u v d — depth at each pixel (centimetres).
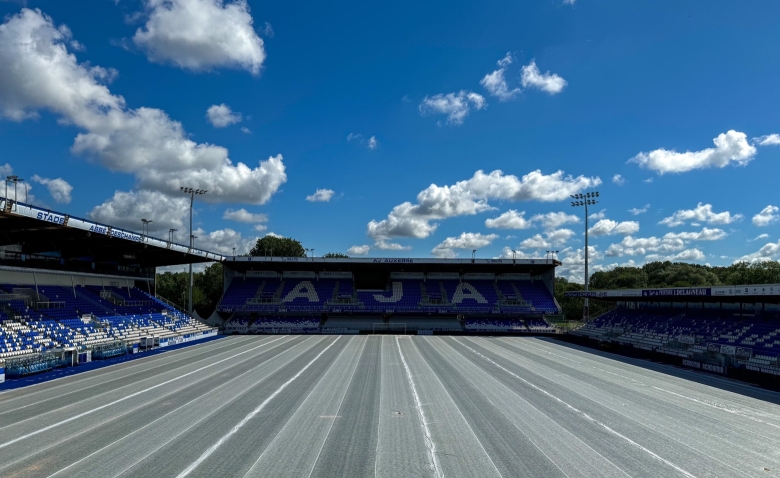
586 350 4106
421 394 2177
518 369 2967
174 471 1215
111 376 2647
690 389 2362
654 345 3712
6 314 3334
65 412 1822
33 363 2734
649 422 1728
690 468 1273
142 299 5306
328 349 4019
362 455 1347
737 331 3384
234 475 1191
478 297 6378
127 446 1411
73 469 1223
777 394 2255
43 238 3556
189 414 1794
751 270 7512
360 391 2236
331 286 6569
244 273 6675
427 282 6775
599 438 1530
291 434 1543
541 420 1742
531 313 6044
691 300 4309
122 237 3650
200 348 4103
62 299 4056
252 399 2053
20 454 1338
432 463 1289
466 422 1706
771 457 1362
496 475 1208
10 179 3167
